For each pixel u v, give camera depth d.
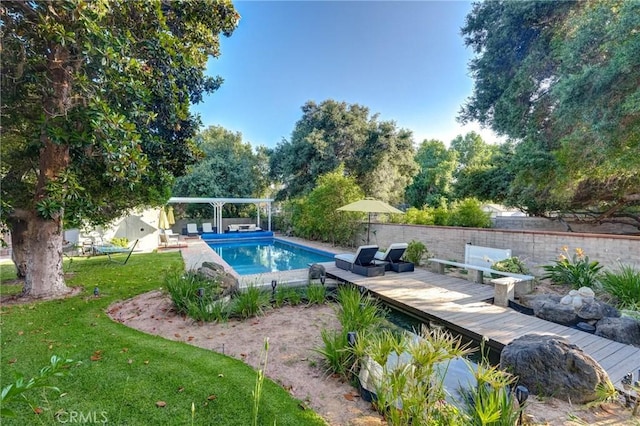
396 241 12.85
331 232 15.91
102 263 9.83
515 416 2.15
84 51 4.43
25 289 5.96
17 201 5.93
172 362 3.39
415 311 5.54
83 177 6.19
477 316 5.09
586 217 12.04
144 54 5.52
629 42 5.82
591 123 6.61
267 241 20.25
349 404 2.79
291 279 7.33
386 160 21.11
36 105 5.43
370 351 2.80
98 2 4.30
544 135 9.62
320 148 21.23
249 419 2.50
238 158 27.78
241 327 4.70
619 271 6.14
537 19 9.34
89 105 4.58
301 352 3.85
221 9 6.27
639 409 2.70
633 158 6.57
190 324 4.75
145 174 5.33
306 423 2.48
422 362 2.32
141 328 4.57
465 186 14.00
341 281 7.65
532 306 5.28
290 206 21.47
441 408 2.35
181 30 6.30
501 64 10.78
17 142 6.02
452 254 10.34
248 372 3.26
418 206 26.55
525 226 13.82
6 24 4.62
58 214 6.06
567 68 7.65
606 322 4.38
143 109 5.19
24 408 2.57
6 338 3.96
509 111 10.24
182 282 5.40
